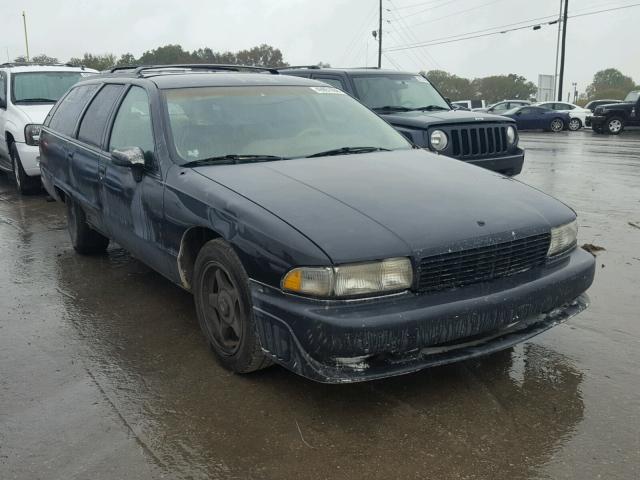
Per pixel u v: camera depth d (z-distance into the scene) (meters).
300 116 4.48
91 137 5.14
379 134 4.68
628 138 22.02
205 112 4.23
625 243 6.18
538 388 3.32
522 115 27.27
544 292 3.20
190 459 2.76
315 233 2.94
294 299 2.90
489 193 3.57
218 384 3.41
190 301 4.72
